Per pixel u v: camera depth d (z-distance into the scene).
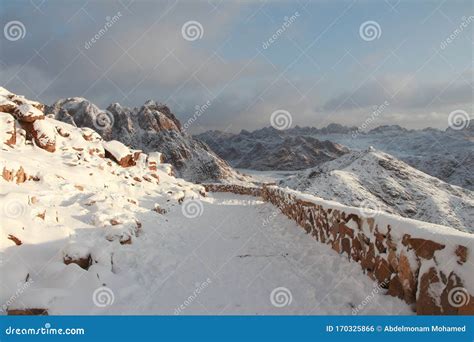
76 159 13.03
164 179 21.06
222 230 10.94
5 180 8.21
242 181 93.56
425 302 4.19
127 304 5.34
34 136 12.68
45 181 9.27
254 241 9.34
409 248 4.64
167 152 96.25
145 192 14.98
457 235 3.92
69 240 6.59
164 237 9.00
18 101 13.27
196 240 9.44
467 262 3.71
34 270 5.70
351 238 6.70
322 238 8.52
